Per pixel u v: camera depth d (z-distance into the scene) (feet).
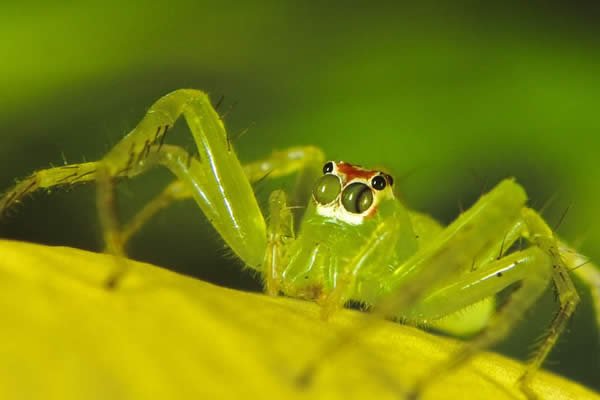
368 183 0.15
